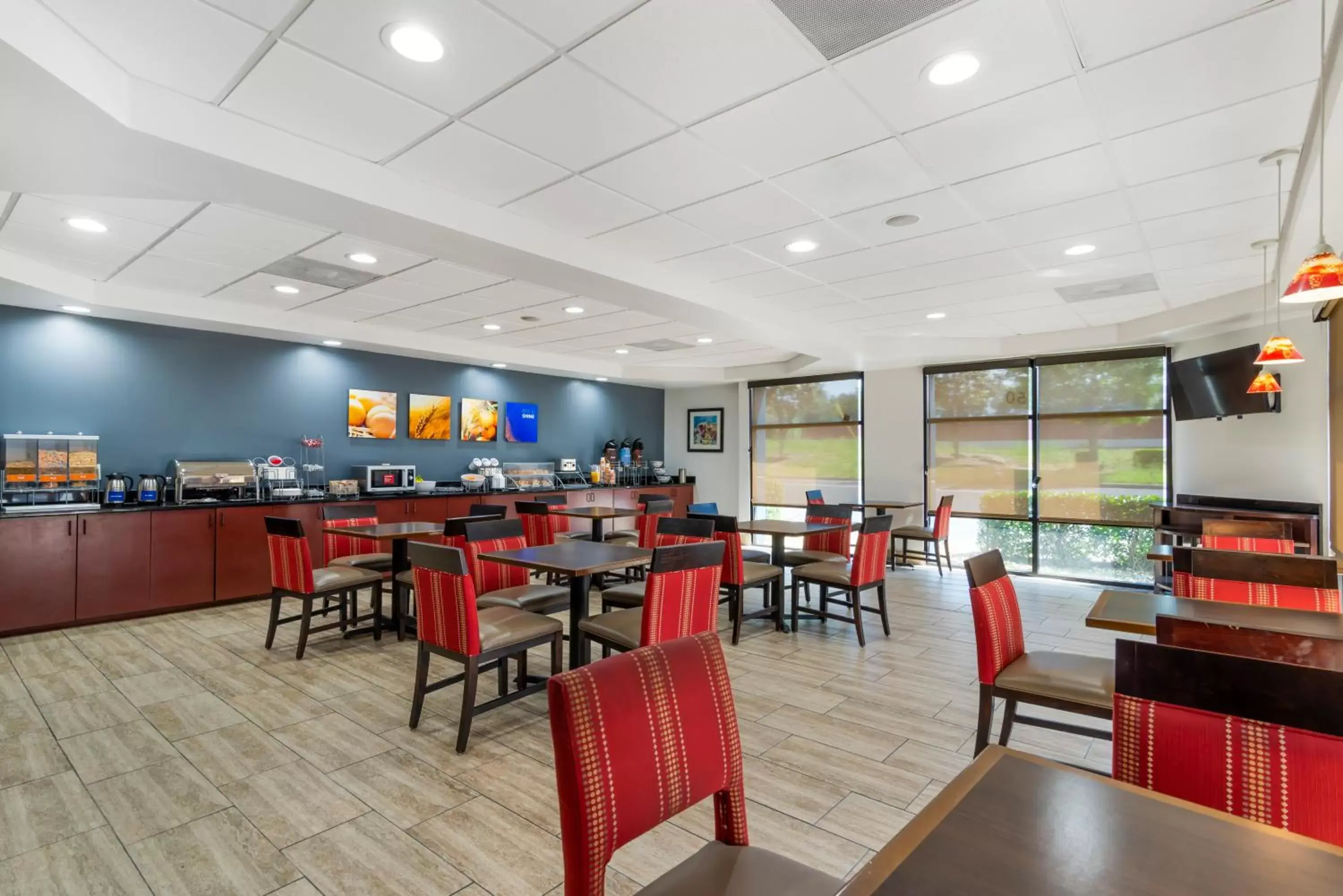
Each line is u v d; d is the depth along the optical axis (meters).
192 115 2.49
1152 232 3.88
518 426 8.89
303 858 2.13
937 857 0.88
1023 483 7.44
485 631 3.07
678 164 3.03
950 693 3.64
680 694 1.32
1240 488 5.74
